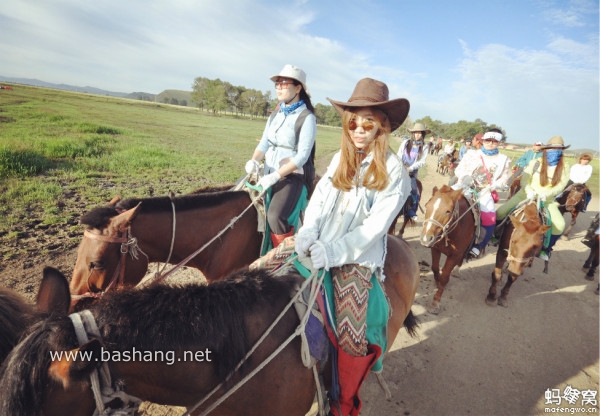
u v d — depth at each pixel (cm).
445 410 328
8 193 708
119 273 275
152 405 307
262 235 371
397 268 267
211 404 163
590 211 1285
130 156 1268
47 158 1024
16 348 125
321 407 190
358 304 191
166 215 312
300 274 205
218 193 356
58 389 124
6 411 114
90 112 3172
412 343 422
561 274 666
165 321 146
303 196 370
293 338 177
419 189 774
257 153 395
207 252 341
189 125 3631
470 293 558
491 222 506
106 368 130
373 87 184
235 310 164
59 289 160
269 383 171
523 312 516
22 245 536
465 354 411
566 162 520
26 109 2384
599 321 511
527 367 398
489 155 529
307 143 351
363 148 191
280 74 354
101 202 754
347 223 192
